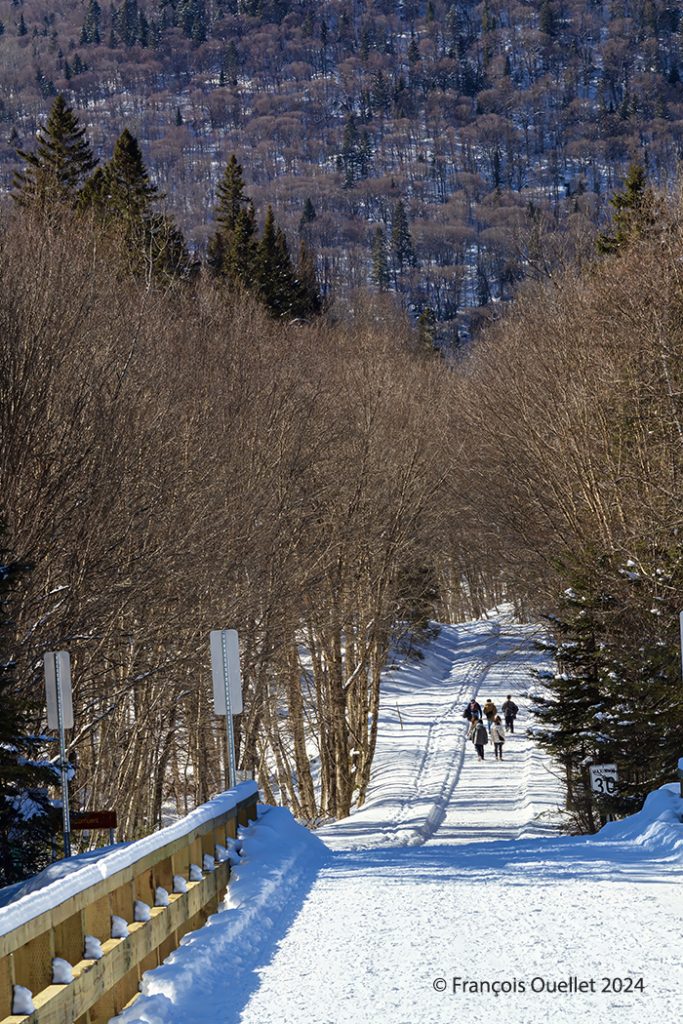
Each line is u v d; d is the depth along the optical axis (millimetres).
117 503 127125
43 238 150875
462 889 49188
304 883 54000
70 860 62781
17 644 102188
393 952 36688
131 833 132125
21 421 114875
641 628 123250
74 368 131000
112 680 125438
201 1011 31219
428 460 194375
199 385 162875
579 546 145500
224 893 49875
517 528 182875
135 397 139500
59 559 119500
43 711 90938
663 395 142125
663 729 115188
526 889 47781
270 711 175250
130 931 34000
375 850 84312
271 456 162375
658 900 42938
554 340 191250
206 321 193500
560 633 137375
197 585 133625
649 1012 28391
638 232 185500
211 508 140875
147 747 139875
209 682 136000
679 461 137375
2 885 79062
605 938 36844
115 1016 31266
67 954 29688
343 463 181250
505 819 158000
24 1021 24828
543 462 171250
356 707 191375
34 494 115312
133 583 122812
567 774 139875
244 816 62469
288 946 38875
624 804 117000
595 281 184250
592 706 126375
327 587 174125
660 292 152000
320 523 174125
